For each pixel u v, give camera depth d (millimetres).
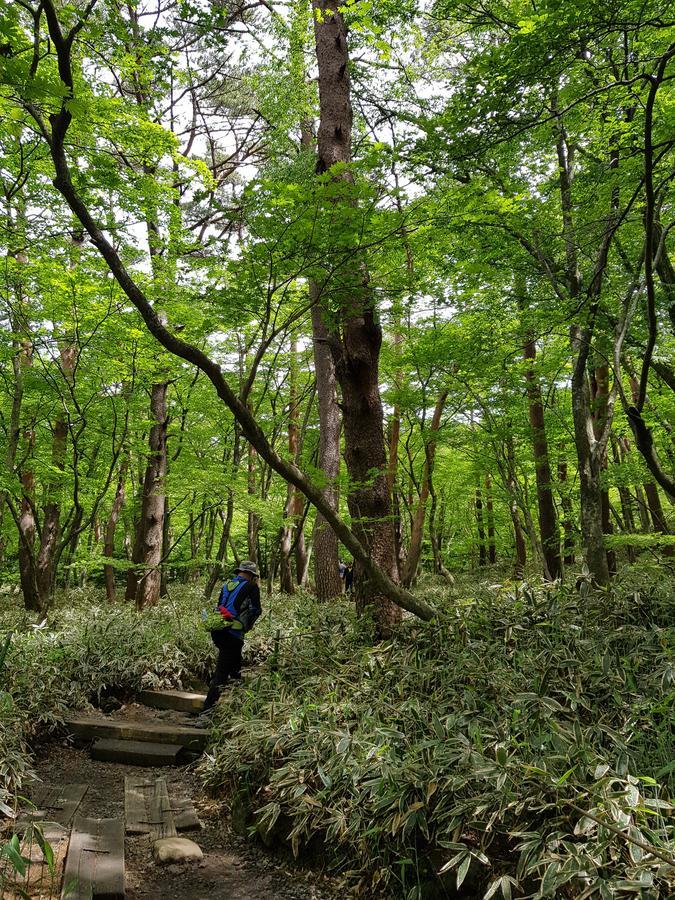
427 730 3645
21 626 7883
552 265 7164
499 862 2889
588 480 6270
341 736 3723
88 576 17281
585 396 6609
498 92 4391
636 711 3320
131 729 5387
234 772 4305
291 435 13992
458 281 7219
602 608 4707
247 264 4211
